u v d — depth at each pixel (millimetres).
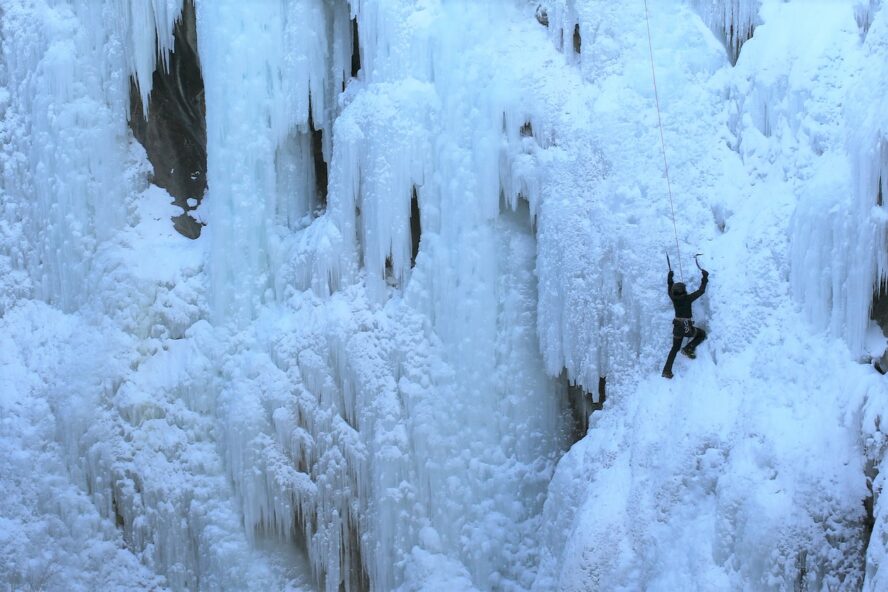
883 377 16406
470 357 21594
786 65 18844
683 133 19891
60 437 23453
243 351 23266
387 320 22125
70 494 23312
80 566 23172
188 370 23344
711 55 20109
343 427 22297
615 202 20000
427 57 21844
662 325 19422
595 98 20578
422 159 21812
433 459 21641
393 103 21875
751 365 18109
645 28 20344
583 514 19078
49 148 23672
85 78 23812
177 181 24625
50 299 24125
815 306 17531
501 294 21656
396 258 22094
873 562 15109
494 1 21734
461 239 21562
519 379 21547
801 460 16641
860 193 16875
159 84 24375
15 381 23688
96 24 23844
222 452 23234
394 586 21906
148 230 24281
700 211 19516
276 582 22953
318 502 22438
